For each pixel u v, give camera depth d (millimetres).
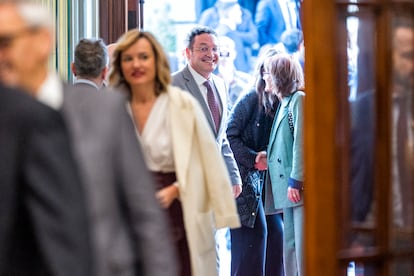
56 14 11234
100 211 4621
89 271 4246
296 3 13555
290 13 13594
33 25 4508
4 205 4102
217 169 7746
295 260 10555
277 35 13617
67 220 4184
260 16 13664
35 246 4246
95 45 8688
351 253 5793
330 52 5633
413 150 5984
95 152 4652
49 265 4160
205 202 7805
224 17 13742
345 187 5785
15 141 4148
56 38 11234
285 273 10609
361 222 5840
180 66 13867
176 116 7641
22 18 4488
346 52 5762
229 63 13664
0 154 4125
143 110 7676
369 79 5844
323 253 5684
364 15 5809
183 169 7551
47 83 4684
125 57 7652
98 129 4688
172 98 7652
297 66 10508
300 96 10391
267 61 10609
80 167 4605
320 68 5625
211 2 13805
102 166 4652
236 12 13695
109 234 4645
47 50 4590
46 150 4184
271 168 10570
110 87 7785
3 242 4090
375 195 5875
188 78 10305
